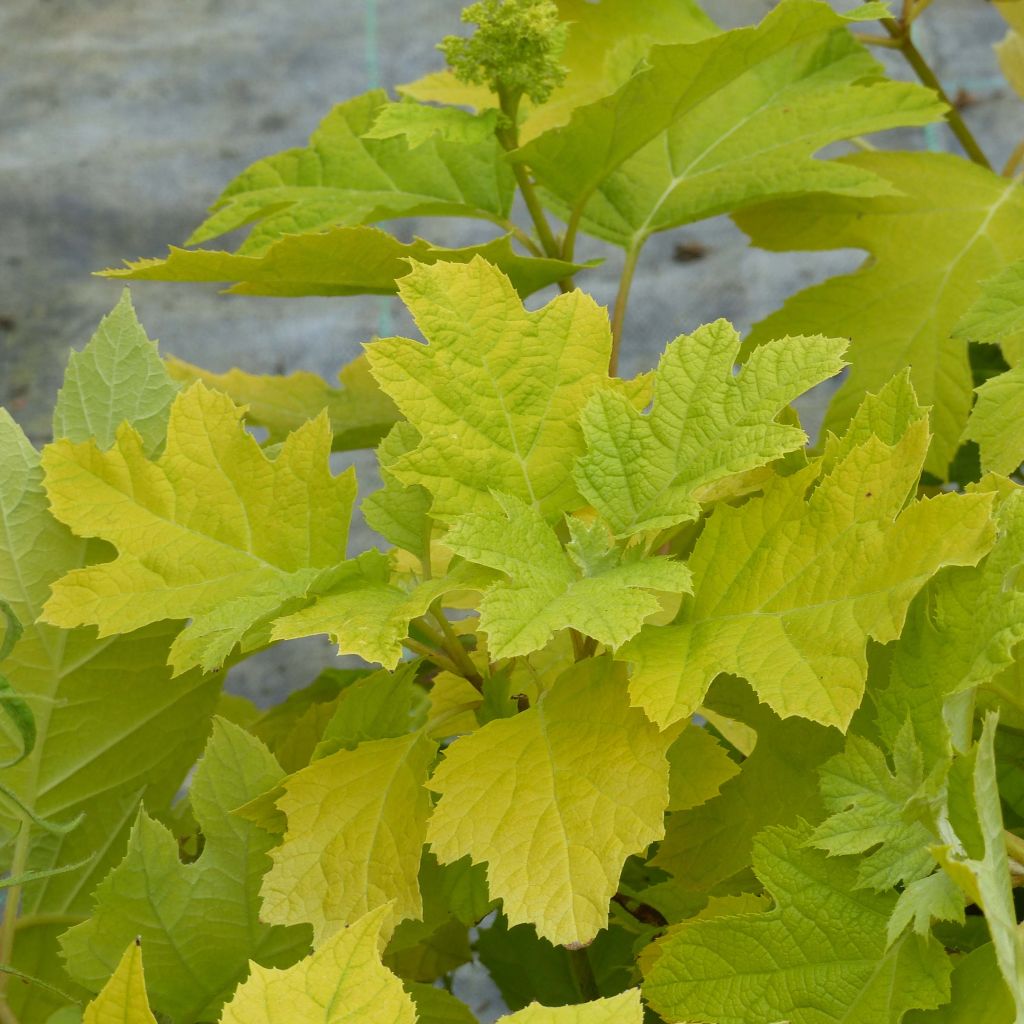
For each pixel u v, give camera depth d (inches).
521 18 49.6
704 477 42.4
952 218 53.7
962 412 51.8
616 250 145.0
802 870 41.2
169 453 43.9
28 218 154.5
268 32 173.9
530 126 55.7
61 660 46.6
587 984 48.4
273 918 42.2
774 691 40.4
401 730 45.0
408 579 44.4
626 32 56.7
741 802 44.1
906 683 41.0
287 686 117.3
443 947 49.6
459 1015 44.6
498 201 54.5
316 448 44.1
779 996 40.9
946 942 41.8
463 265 43.4
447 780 41.7
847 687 40.0
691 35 56.8
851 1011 40.5
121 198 156.7
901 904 40.1
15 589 46.3
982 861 38.8
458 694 47.0
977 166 54.7
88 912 46.8
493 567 41.3
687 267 143.1
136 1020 39.0
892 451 41.3
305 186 54.3
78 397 47.0
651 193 54.8
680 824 44.3
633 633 40.5
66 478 43.6
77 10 180.2
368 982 38.5
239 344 143.8
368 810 42.9
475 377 43.3
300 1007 38.4
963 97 144.1
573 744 41.9
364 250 49.1
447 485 43.1
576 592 41.5
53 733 46.7
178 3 180.7
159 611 43.6
